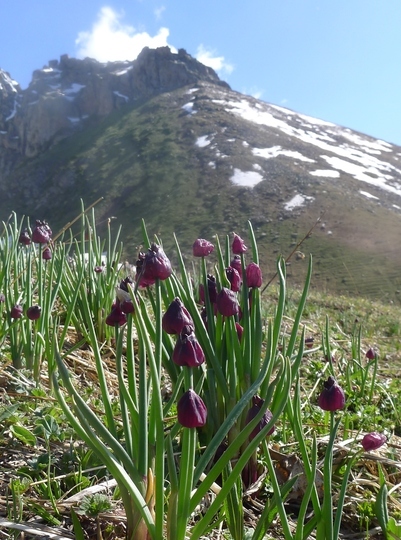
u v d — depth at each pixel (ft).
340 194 177.78
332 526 5.53
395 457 9.36
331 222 159.63
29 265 11.09
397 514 7.64
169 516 5.07
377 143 264.52
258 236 158.92
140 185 215.72
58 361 5.03
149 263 5.89
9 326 10.87
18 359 10.97
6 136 339.36
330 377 5.69
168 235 171.63
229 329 7.52
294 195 177.99
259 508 7.37
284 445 8.68
